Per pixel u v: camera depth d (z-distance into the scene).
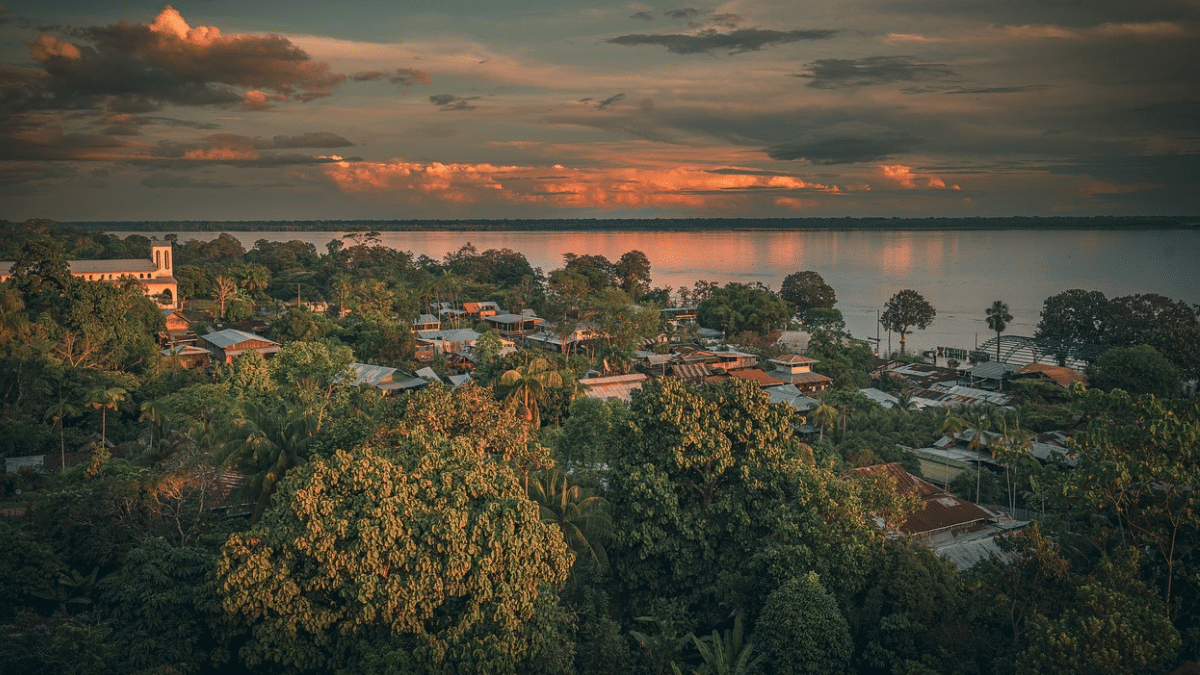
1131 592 28.81
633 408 41.97
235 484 46.03
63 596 34.16
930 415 95.75
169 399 64.88
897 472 58.84
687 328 164.25
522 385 64.56
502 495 33.22
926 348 175.12
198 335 115.25
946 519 51.97
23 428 62.94
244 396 64.88
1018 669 26.50
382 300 157.00
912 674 28.89
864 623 33.69
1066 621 27.23
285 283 197.75
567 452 52.72
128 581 30.42
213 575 30.11
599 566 37.28
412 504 30.56
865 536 35.50
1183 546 32.00
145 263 148.50
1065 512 37.53
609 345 120.62
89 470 42.69
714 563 37.56
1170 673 26.33
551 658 29.83
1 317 75.25
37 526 38.16
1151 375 92.25
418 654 27.75
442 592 29.31
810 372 114.19
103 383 74.25
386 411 43.69
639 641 33.34
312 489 30.45
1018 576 31.62
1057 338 148.75
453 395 42.56
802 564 33.66
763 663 31.75
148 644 28.39
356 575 28.83
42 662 26.27
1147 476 30.98
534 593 30.75
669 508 37.00
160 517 38.88
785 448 40.91
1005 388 114.62
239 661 31.16
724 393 41.47
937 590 33.56
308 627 28.56
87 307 85.12
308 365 70.00
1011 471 66.94
